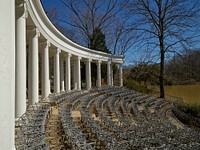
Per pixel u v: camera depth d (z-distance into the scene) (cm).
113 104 2941
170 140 1246
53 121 1798
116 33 7150
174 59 4844
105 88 4525
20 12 1577
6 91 572
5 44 573
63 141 1291
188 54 4841
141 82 6562
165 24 4788
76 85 4203
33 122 1317
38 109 1769
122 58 5588
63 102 2645
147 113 2712
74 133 1213
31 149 855
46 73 2664
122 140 1215
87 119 1681
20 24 1574
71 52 3791
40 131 1120
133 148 1120
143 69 5353
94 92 4072
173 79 6153
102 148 1238
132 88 5806
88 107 2697
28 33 2133
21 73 1574
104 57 5066
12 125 603
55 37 2997
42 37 2525
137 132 1437
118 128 1494
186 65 5238
